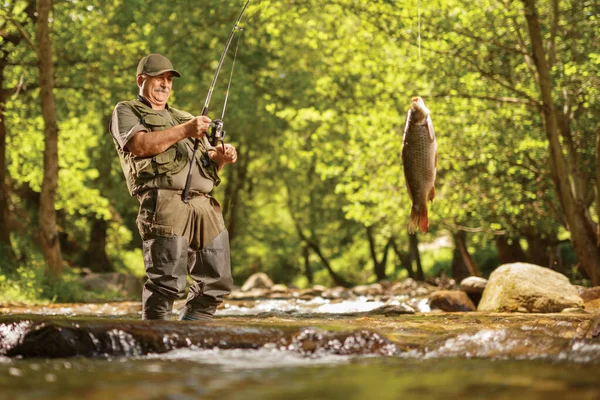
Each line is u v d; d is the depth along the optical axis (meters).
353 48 16.28
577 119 15.90
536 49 13.15
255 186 31.39
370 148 17.27
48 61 15.22
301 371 3.30
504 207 17.23
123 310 10.62
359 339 4.00
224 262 5.45
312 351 3.92
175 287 5.12
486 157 16.11
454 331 4.55
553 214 17.98
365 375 3.17
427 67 15.79
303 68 24.02
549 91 13.24
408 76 16.25
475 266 21.53
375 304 11.09
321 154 18.45
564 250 25.92
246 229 33.09
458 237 21.33
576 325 4.94
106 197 24.88
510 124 16.27
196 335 4.02
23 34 15.12
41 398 2.65
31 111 18.48
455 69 15.54
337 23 16.53
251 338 4.05
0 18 15.39
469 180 17.50
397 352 3.94
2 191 17.34
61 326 3.97
